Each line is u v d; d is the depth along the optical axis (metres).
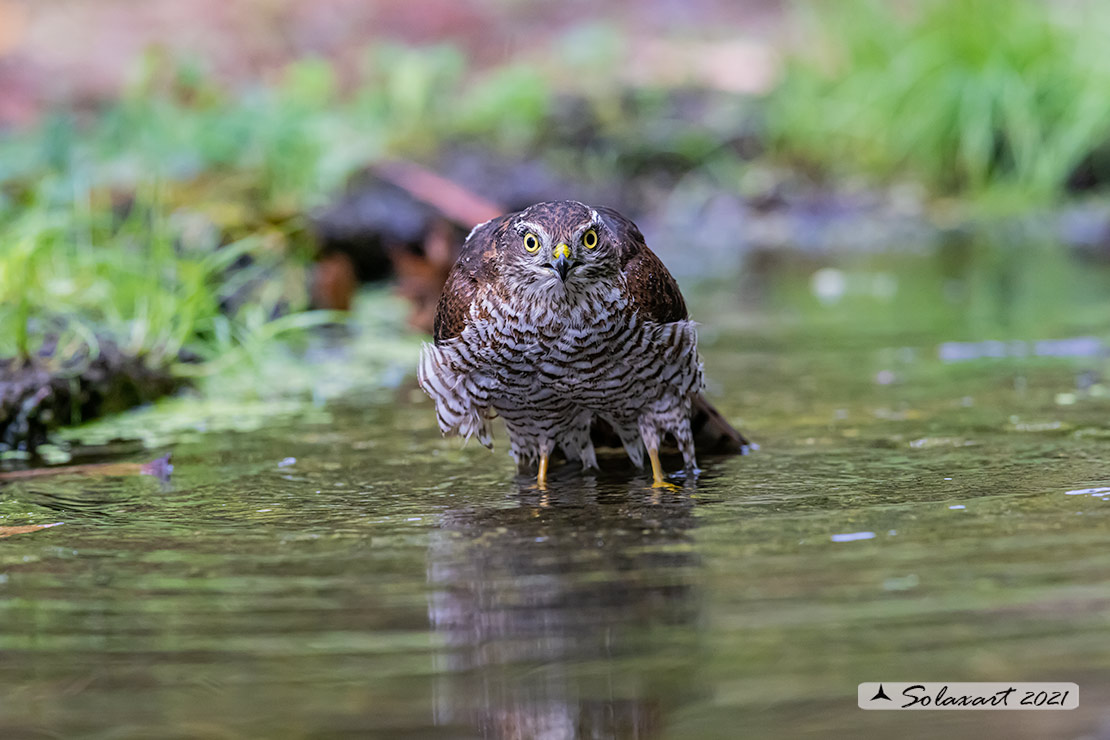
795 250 19.45
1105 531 6.01
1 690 4.61
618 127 23.11
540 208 7.41
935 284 15.81
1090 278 15.71
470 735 4.21
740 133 23.52
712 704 4.37
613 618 5.14
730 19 30.19
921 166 23.06
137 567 5.99
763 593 5.34
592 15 30.44
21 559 6.16
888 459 7.84
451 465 8.30
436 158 20.95
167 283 12.80
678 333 7.61
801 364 11.37
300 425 9.67
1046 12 23.91
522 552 6.09
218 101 18.56
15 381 9.52
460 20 29.77
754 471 7.74
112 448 9.02
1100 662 4.54
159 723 4.34
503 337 7.50
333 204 16.39
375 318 14.45
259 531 6.63
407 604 5.38
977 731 4.12
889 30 24.44
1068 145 22.16
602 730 4.24
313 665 4.76
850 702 4.34
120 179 15.59
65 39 27.08
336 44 28.36
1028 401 9.44
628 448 8.15
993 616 4.96
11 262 11.12
